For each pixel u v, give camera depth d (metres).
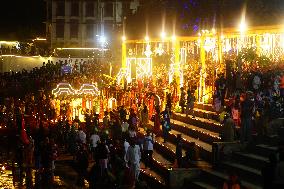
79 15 90.00
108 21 90.00
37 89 54.47
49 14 90.00
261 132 22.25
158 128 30.80
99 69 56.66
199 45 39.72
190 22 35.31
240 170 20.31
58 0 89.62
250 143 22.17
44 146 28.27
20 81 57.16
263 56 31.77
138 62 45.22
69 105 41.72
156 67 43.72
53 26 89.69
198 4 34.72
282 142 15.81
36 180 28.19
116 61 65.88
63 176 29.52
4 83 57.09
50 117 41.28
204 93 33.00
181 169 22.12
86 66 61.38
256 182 19.22
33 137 35.50
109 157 26.36
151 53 45.03
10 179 29.08
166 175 22.39
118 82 44.41
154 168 25.95
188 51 44.59
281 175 14.63
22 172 30.58
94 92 42.16
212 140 25.47
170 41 42.81
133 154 23.59
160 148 28.41
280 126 22.44
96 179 23.25
